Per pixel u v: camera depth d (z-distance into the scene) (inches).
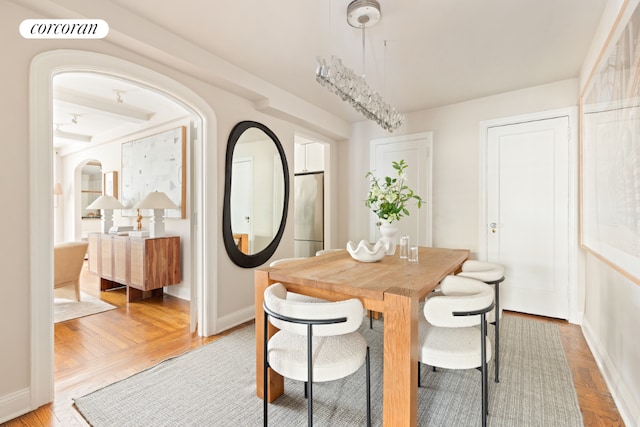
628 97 58.1
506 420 63.3
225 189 114.7
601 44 80.8
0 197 62.6
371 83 122.3
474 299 56.4
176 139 149.4
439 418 64.1
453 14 79.0
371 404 69.2
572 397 71.0
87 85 124.0
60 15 69.7
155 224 146.4
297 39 91.6
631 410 61.5
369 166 172.9
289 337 63.1
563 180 120.1
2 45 63.0
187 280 149.5
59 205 249.4
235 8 77.3
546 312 124.3
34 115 66.7
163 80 93.3
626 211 59.9
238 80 109.7
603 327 84.8
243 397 71.4
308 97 140.6
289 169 148.8
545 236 124.2
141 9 77.7
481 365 58.2
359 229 177.3
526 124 127.7
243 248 124.1
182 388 74.7
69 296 146.3
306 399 70.9
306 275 68.2
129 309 135.0
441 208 148.9
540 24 83.4
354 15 76.9
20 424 62.1
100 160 204.5
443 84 123.5
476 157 139.4
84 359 89.5
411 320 53.2
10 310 64.1
